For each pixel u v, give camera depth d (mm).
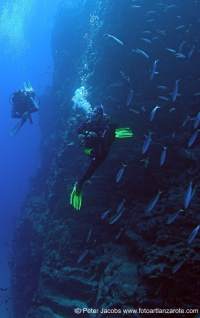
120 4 15195
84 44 20125
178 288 9016
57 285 13906
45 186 24453
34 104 7949
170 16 14516
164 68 14234
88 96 15633
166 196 12258
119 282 11086
